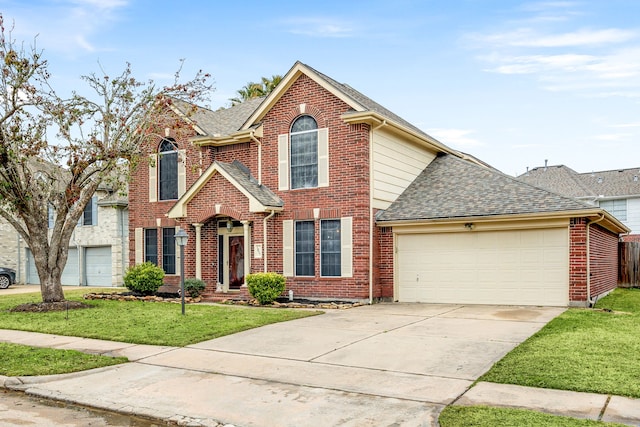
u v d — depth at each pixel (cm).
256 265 1834
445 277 1752
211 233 2031
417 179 2061
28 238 1694
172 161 2189
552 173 3831
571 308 1502
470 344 1038
